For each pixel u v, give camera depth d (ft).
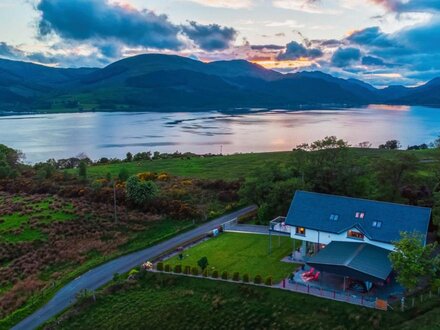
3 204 338.54
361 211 207.51
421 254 164.66
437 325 148.77
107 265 237.45
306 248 217.15
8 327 189.37
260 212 276.82
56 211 315.78
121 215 307.78
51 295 210.38
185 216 301.43
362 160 304.91
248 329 168.55
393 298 170.91
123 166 517.96
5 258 253.24
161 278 207.00
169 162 536.83
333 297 173.68
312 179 279.90
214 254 230.48
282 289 183.32
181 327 175.52
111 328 181.27
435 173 278.67
